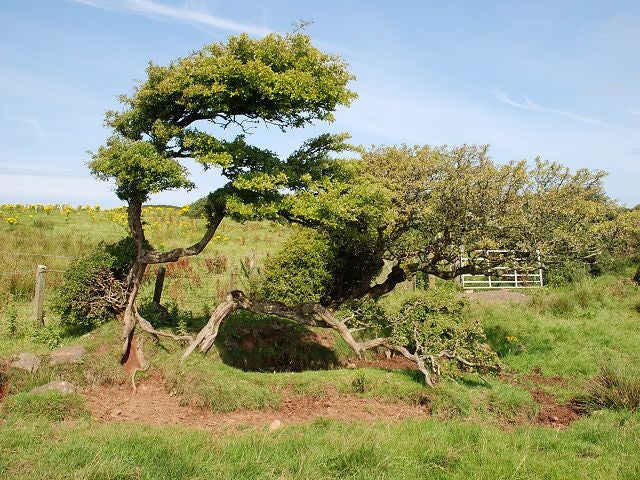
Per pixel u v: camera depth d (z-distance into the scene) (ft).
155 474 15.52
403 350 31.22
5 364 26.35
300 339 39.32
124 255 33.01
